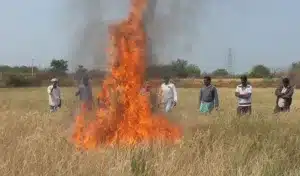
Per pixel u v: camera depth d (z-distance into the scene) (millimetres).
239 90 14109
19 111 11492
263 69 69750
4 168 6012
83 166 6223
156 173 6191
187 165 6484
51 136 7973
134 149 7297
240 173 6164
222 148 7297
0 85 59812
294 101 34719
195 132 8562
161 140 7965
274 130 9156
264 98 39500
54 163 6258
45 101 29594
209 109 14023
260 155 7207
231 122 10023
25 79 61500
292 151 7969
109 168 6156
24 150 6742
